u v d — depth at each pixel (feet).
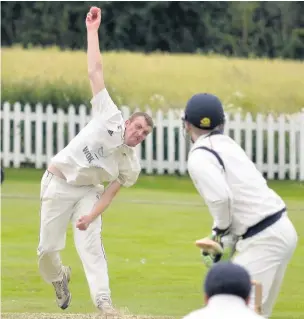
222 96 250.78
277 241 77.82
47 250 100.94
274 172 231.50
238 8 377.09
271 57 377.91
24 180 215.31
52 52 278.87
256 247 78.02
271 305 80.48
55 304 109.81
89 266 98.22
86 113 239.91
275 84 260.21
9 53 269.44
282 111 246.27
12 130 234.99
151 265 132.16
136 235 153.69
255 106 247.50
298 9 383.86
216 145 78.79
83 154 97.09
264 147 231.71
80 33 367.86
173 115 230.07
